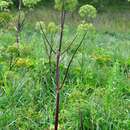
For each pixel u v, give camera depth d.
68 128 6.10
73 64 8.87
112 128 6.18
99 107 6.44
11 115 6.39
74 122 6.19
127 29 25.50
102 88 7.41
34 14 24.70
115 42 17.91
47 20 24.42
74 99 6.74
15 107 6.69
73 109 6.34
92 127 6.11
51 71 7.76
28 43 12.20
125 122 6.23
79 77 8.36
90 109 6.32
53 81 7.55
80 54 9.65
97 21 25.91
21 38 13.83
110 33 23.52
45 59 8.83
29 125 6.27
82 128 6.01
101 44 15.34
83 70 8.50
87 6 5.68
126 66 9.38
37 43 11.77
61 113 6.48
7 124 6.21
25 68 8.27
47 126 6.31
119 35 23.00
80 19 24.53
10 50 8.28
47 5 27.25
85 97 7.02
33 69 8.28
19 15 10.57
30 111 6.65
